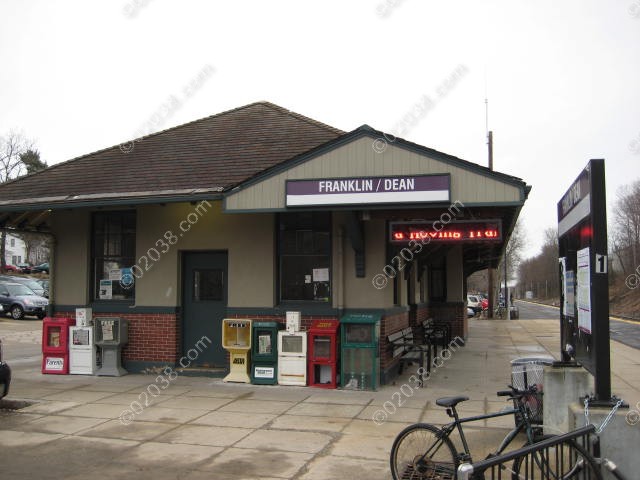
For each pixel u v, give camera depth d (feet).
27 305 90.38
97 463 20.26
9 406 28.63
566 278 21.40
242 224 36.40
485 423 25.27
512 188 28.07
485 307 157.69
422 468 17.02
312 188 30.40
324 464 19.98
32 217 40.93
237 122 45.14
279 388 32.78
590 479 14.79
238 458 20.70
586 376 21.53
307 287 35.55
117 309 38.24
